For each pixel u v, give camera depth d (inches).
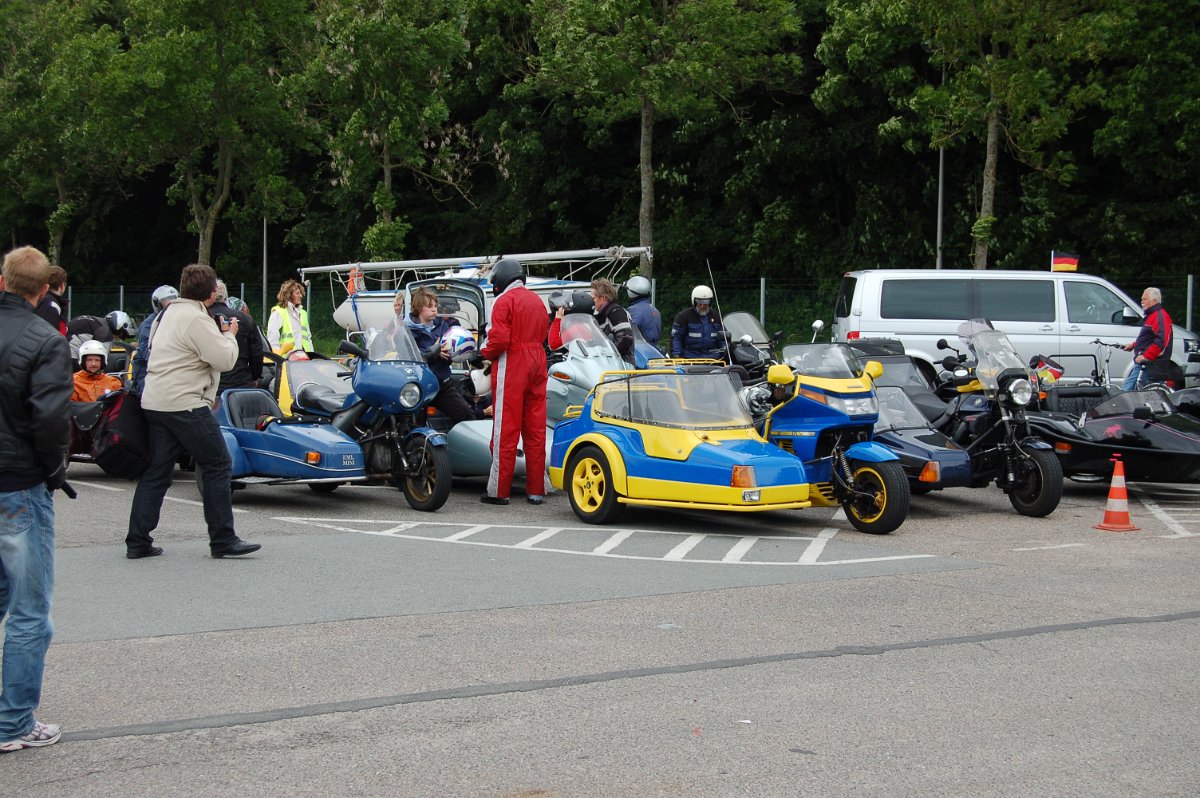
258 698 222.5
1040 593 319.0
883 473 408.2
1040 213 1178.0
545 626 276.7
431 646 258.4
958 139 1111.6
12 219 1781.5
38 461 193.0
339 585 317.4
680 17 1111.0
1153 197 1186.0
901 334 765.3
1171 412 508.7
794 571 345.1
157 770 187.2
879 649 259.6
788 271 1348.4
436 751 195.9
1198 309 963.3
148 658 247.6
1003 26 968.3
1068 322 757.3
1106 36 945.5
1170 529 432.8
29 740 195.9
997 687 233.8
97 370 531.2
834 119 1274.6
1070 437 498.0
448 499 489.1
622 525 426.0
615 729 207.2
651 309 627.5
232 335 346.3
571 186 1481.3
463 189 1486.2
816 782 184.1
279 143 1520.7
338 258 1589.6
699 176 1439.5
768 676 239.1
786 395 426.0
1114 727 211.2
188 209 1820.9
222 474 348.5
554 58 1145.4
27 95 1654.8
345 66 1228.5
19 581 193.0
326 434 438.6
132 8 1373.0
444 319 601.6
